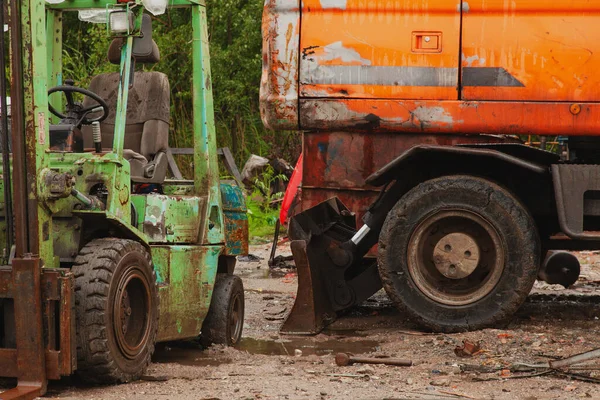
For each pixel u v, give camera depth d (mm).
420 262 11078
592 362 9000
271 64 11742
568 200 10711
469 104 11398
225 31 34281
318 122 11688
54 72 10211
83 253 7871
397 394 7762
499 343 10070
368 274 11719
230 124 32625
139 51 8633
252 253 20234
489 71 11375
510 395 7805
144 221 9055
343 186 11836
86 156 8227
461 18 11414
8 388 7762
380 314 12672
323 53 11641
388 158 11734
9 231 8070
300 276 11258
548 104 11305
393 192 11539
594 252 20266
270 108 11750
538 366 8773
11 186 8320
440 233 11133
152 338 8461
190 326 9547
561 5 11281
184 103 32094
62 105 10352
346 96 11594
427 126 11469
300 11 11680
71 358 7539
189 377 8414
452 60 11422
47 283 7500
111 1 9883
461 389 8023
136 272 8156
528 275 10750
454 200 10898
